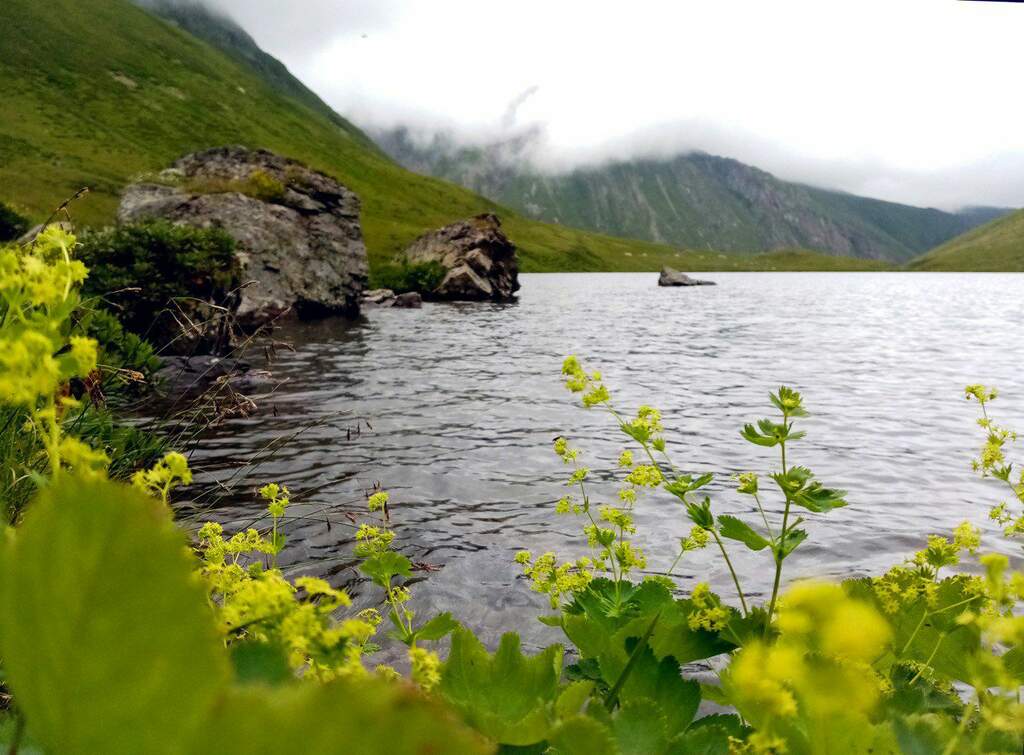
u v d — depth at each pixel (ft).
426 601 16.90
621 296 210.79
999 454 8.85
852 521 24.29
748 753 3.92
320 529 20.83
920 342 90.89
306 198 106.32
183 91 466.70
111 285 49.34
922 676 6.07
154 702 0.78
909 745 3.14
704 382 56.75
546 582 9.60
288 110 549.54
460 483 27.14
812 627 1.54
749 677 1.92
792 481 6.50
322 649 2.45
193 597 0.81
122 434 13.62
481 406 43.42
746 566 19.92
